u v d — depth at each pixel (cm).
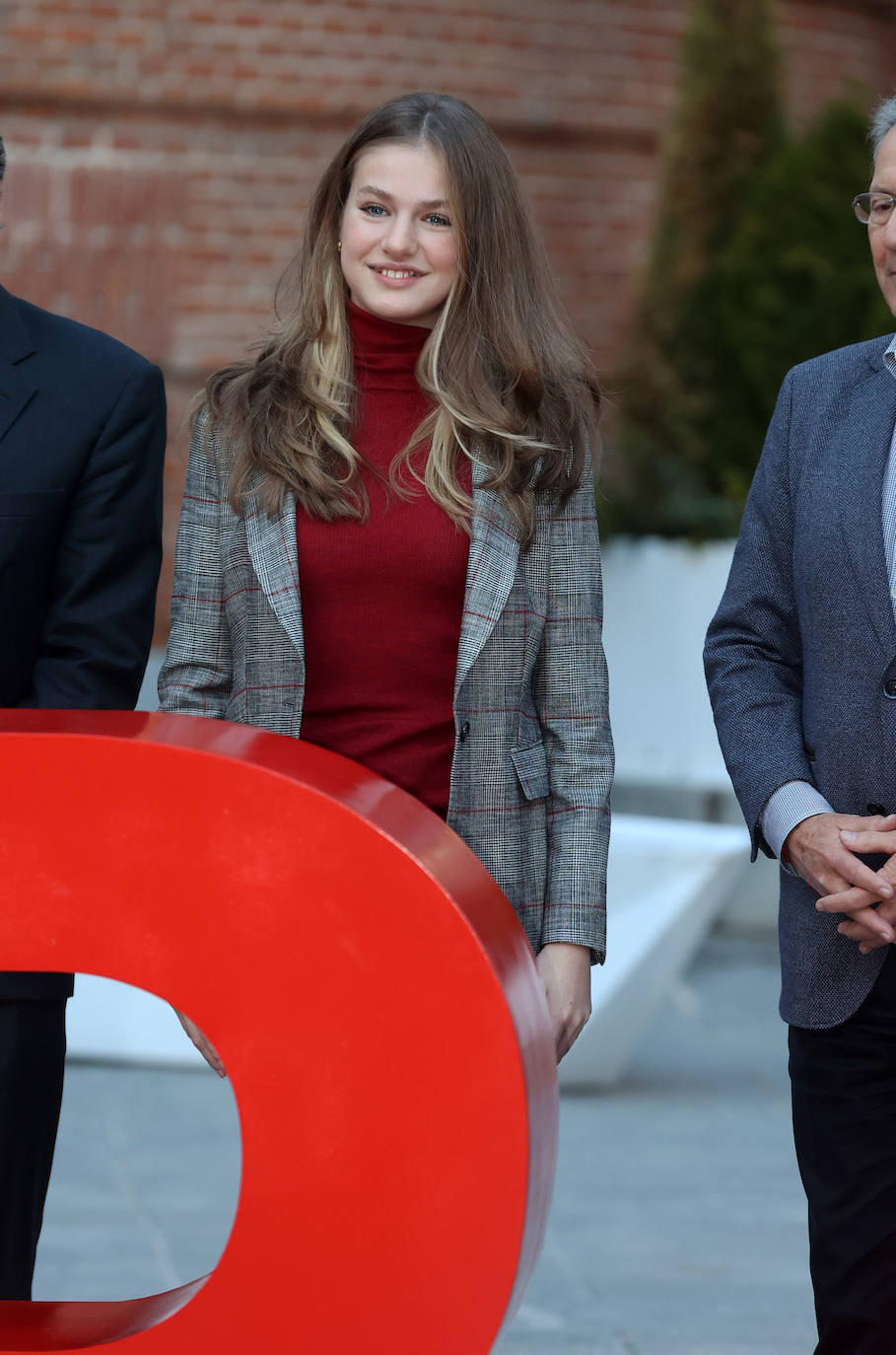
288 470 612
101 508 646
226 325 1939
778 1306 910
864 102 1850
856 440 623
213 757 453
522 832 621
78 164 1900
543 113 2005
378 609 609
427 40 1964
